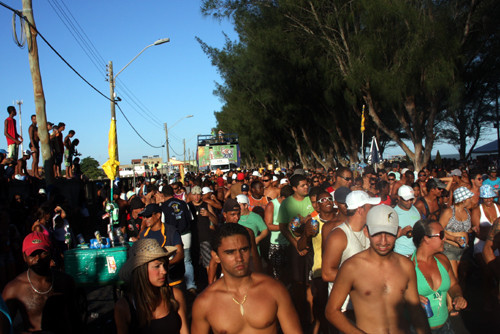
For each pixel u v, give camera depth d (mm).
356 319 3539
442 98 19078
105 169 8609
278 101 27953
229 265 2898
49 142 12609
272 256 7000
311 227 5348
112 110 20859
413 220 6047
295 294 6266
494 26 17391
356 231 4402
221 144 38375
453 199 6445
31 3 11953
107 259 6488
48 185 12023
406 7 16766
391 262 3445
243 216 6676
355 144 28094
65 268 6488
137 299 3312
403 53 17375
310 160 44719
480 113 34312
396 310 3418
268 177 12477
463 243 6316
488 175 11250
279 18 23000
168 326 3363
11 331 2787
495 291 6418
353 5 19266
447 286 4078
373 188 10234
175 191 11914
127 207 11578
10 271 7289
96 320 6746
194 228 7965
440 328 4109
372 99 20594
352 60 19328
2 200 8391
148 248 3338
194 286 7648
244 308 2916
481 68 19234
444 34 16406
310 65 24250
